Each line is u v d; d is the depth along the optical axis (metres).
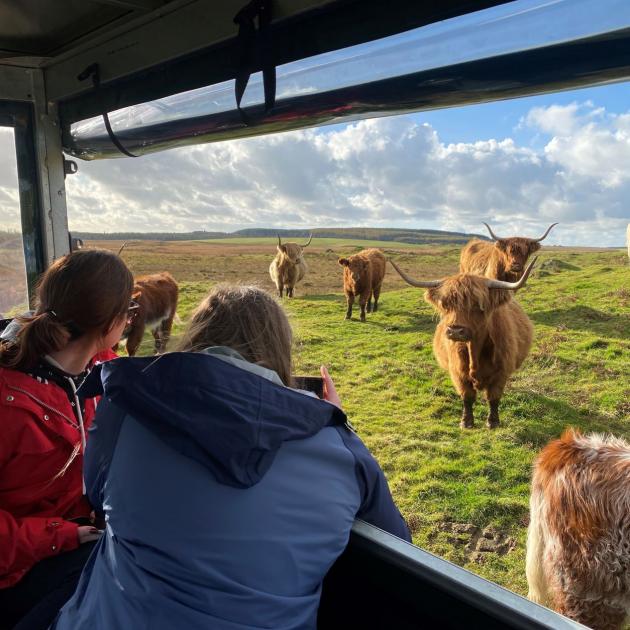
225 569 1.15
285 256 14.33
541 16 1.35
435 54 1.61
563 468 2.87
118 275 1.96
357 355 8.42
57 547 1.91
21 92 3.46
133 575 1.20
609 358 6.05
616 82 1.32
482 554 3.54
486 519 3.90
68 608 1.36
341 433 1.38
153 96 2.70
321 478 1.26
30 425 1.87
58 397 1.93
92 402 2.12
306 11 1.90
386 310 12.20
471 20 1.50
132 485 1.24
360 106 1.92
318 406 1.28
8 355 1.90
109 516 1.27
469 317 5.53
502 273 8.56
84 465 1.41
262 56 2.05
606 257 9.87
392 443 5.41
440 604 1.23
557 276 9.38
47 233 3.69
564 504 2.82
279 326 1.47
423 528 3.90
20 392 1.85
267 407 1.19
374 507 1.43
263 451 1.18
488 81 1.53
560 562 2.85
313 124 2.18
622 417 4.88
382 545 1.32
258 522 1.18
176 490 1.20
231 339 1.41
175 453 1.23
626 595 2.63
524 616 1.10
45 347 1.85
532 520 3.04
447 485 4.44
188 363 1.21
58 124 3.61
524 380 6.16
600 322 6.98
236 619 1.12
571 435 3.06
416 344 8.70
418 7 1.60
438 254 13.45
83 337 1.95
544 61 1.39
